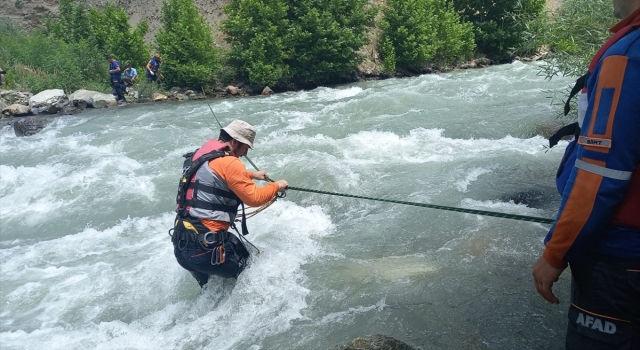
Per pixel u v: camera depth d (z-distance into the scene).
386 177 7.08
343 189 6.71
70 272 5.13
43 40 18.98
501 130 9.33
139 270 5.05
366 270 4.67
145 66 19.42
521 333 3.64
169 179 7.70
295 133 9.95
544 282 1.94
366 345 3.37
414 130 9.55
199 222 4.14
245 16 18.48
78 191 7.42
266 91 17.95
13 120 14.00
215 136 10.41
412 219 5.73
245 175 4.13
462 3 24.05
